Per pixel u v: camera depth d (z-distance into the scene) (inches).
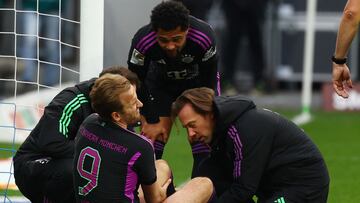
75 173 673.0
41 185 734.5
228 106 681.0
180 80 796.0
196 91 682.8
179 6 722.8
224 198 687.7
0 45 1279.5
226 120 681.6
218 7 1667.1
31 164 736.3
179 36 727.7
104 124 665.0
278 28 1721.2
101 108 658.2
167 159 1177.4
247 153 681.0
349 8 699.4
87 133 668.1
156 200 677.3
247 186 682.8
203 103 676.1
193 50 757.3
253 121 685.3
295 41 1761.8
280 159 693.3
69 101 731.4
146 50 755.4
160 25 721.6
